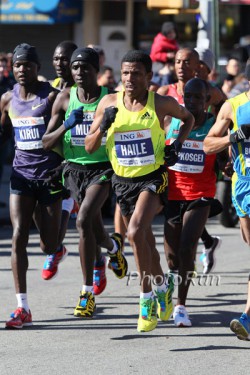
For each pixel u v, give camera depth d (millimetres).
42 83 23422
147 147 21359
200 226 23078
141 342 21250
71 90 23281
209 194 23344
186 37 73438
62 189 23406
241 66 44531
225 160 23344
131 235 21016
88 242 23281
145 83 21203
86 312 23422
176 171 23359
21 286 22625
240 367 19328
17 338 21500
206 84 23531
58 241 24406
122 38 74625
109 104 21547
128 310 24344
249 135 20297
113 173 23453
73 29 74250
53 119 23047
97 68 23109
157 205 21594
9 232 37750
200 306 24938
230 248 33844
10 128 24547
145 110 21281
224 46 73938
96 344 21031
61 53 26094
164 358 19953
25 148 23062
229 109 20812
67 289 26844
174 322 22922
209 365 19438
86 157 23516
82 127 23266
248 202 20797
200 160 23188
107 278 28609
